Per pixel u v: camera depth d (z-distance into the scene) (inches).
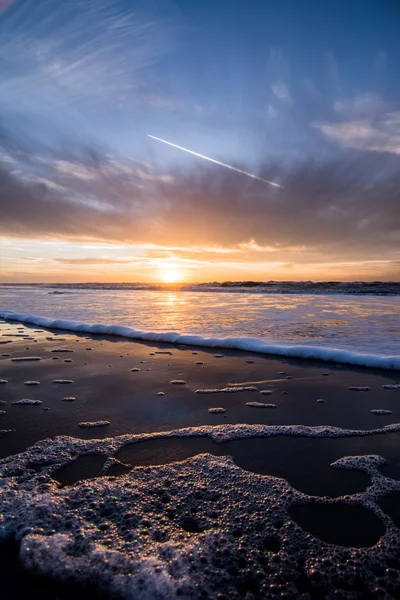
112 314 482.0
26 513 79.5
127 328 342.0
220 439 120.4
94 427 129.2
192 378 192.1
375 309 550.6
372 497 87.4
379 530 75.2
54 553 67.8
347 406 151.3
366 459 106.7
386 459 106.7
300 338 300.2
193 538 72.4
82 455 108.6
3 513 79.6
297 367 216.8
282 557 67.6
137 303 673.6
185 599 58.8
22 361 231.6
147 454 109.9
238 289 1418.6
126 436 122.3
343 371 208.1
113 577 62.9
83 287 1966.0
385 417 138.9
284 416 140.6
